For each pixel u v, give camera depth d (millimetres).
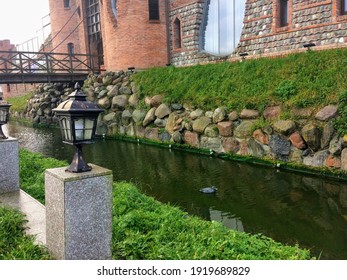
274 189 7059
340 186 7035
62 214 2895
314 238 4863
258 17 12828
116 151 11953
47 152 12242
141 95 14289
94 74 17859
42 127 20375
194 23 15727
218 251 3668
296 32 11547
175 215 4863
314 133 7848
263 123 9070
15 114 26562
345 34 10188
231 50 14758
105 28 18219
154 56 16984
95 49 23984
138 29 16625
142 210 4910
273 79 10047
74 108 2814
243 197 6660
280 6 12242
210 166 9188
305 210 5902
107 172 3064
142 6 16609
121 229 3994
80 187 2920
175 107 12281
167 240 3949
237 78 11195
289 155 8430
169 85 13391
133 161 10203
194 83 12492
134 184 7691
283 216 5695
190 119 11477
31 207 4887
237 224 5441
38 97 22703
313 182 7391
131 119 14203
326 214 5703
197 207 6219
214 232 4160
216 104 10711
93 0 22516
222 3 14992
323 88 8453
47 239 3281
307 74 9383
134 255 3543
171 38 17219
